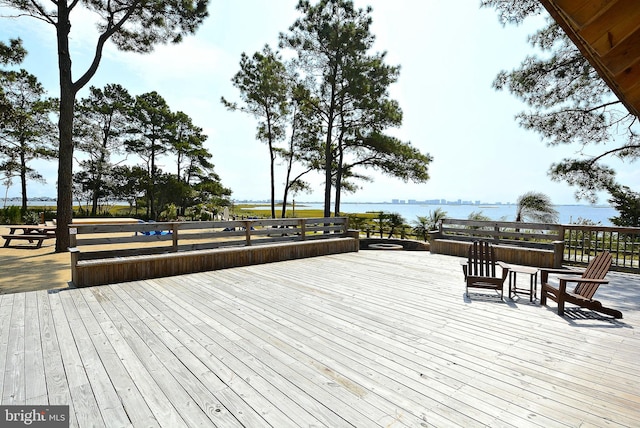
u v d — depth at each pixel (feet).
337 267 21.70
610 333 10.75
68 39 30.35
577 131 25.45
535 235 23.47
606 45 3.43
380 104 38.86
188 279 17.75
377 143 39.52
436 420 6.21
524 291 15.75
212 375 7.80
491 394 7.13
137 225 17.98
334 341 9.86
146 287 15.92
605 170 25.81
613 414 6.46
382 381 7.62
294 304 13.48
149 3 31.71
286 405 6.65
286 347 9.39
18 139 61.82
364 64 38.29
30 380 7.50
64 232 29.96
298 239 26.55
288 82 41.09
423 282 17.62
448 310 12.98
